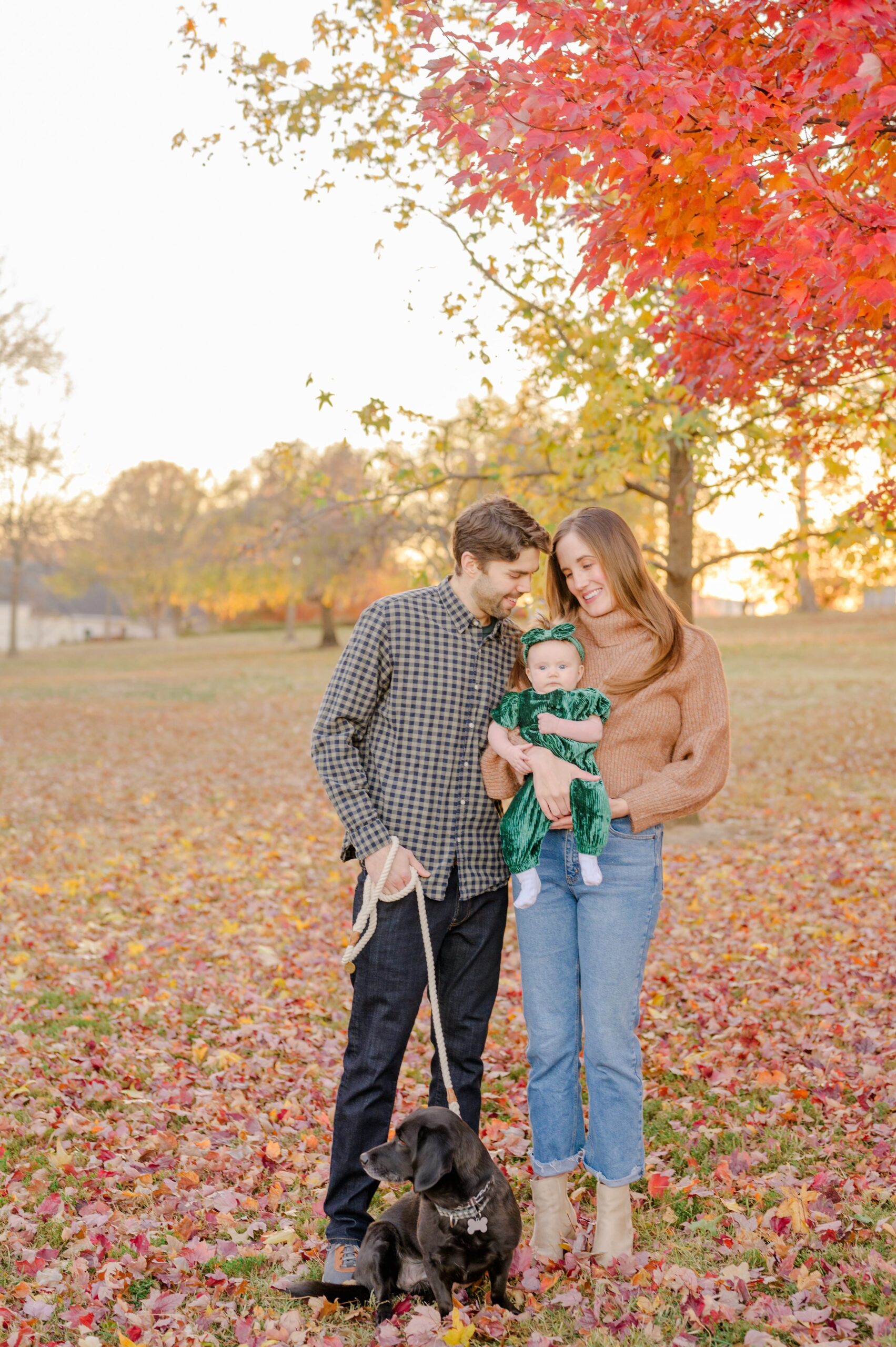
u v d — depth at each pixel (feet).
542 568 25.53
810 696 63.57
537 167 10.36
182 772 48.98
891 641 95.25
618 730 9.71
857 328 13.12
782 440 22.26
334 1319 8.82
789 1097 13.06
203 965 20.24
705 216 10.75
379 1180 9.53
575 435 28.63
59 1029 16.33
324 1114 13.21
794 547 29.76
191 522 169.89
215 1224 10.52
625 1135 9.38
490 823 9.85
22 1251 9.88
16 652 144.77
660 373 15.96
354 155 25.41
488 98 10.43
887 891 23.36
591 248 11.90
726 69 10.11
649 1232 10.09
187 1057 15.47
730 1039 15.38
